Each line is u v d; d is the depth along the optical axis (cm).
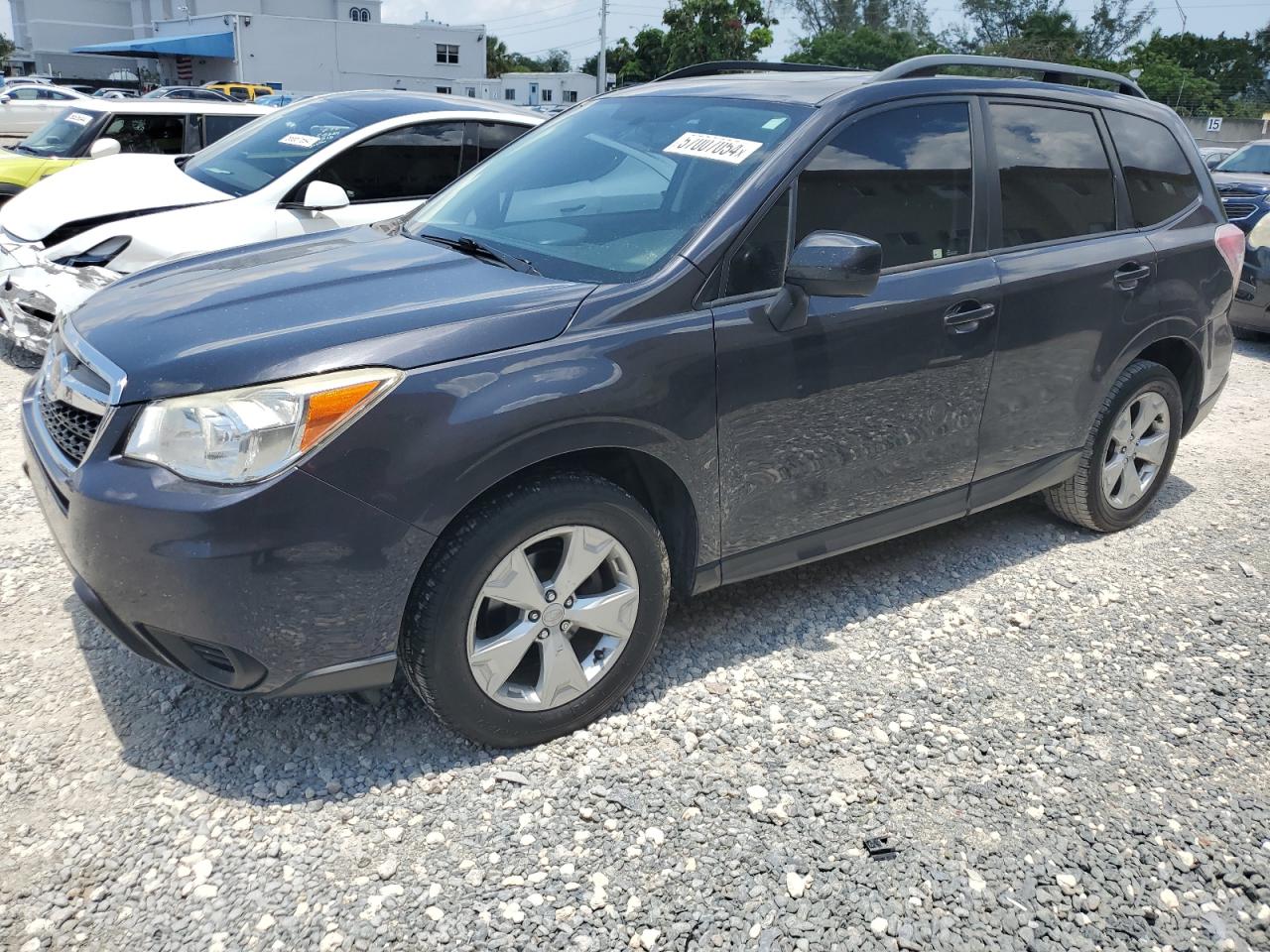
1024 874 249
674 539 310
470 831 255
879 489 346
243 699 302
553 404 259
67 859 240
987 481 382
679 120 351
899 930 231
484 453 251
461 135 671
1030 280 364
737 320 294
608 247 307
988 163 363
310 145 633
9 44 8325
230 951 218
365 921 227
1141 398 429
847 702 315
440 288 285
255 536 234
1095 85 441
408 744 286
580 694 289
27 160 873
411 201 645
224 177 649
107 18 6456
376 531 243
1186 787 283
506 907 232
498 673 272
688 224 303
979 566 412
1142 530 456
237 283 296
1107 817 270
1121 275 396
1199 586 402
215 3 5316
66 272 562
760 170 308
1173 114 450
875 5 7619
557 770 279
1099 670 339
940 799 274
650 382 277
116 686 306
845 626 361
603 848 252
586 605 283
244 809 258
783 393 307
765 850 253
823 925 232
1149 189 423
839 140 324
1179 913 240
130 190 625
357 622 249
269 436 235
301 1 5516
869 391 328
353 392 240
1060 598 388
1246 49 8188
